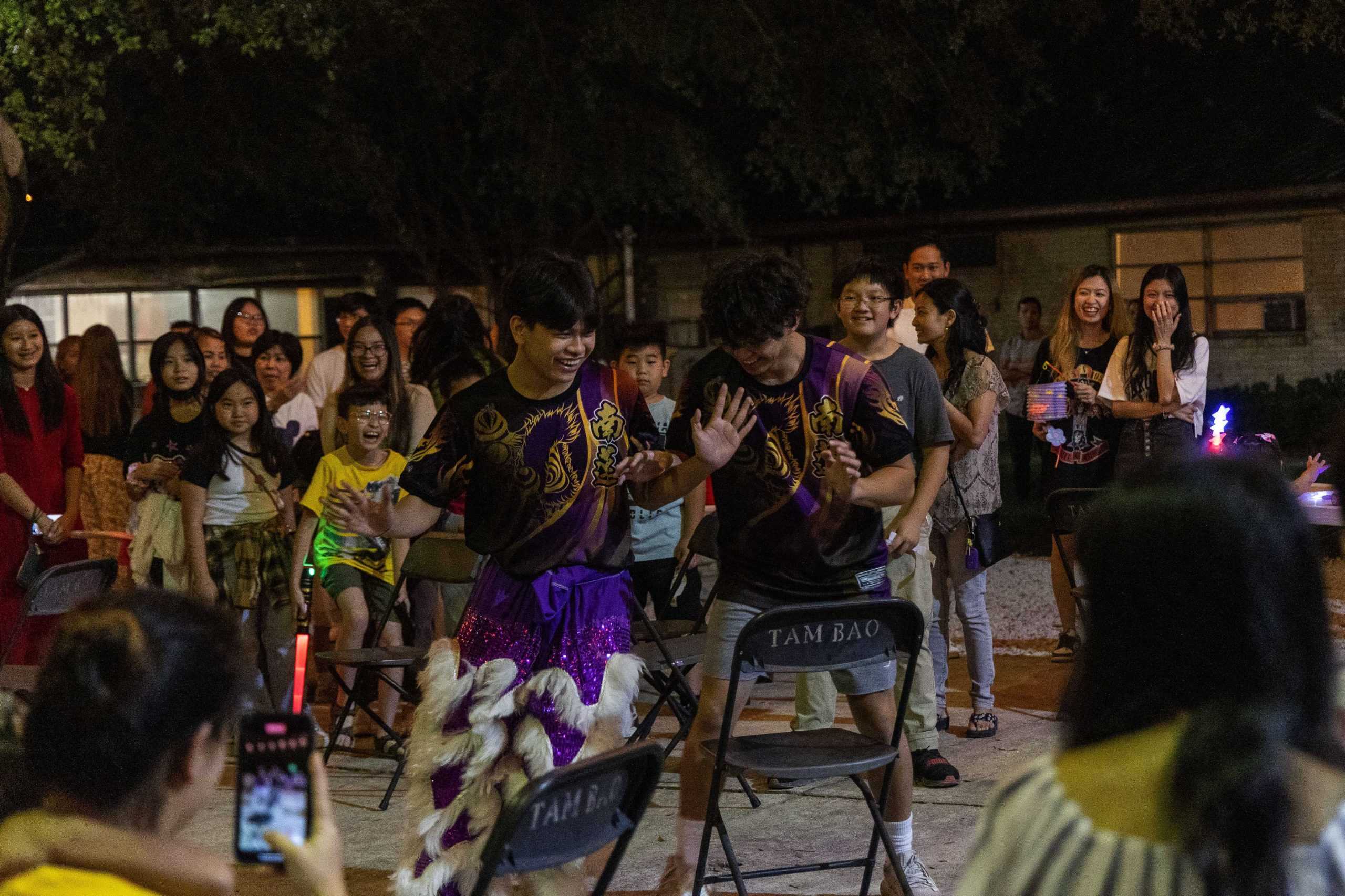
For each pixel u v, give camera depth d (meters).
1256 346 19.50
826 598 3.88
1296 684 1.50
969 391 5.65
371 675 6.17
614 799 2.74
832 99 16.66
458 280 21.72
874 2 16.50
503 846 2.45
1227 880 1.46
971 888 1.60
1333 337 19.00
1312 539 1.55
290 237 21.45
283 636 5.93
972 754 5.68
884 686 3.98
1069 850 1.53
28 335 6.18
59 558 6.34
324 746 6.11
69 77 13.39
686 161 16.94
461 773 3.59
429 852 3.57
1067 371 6.99
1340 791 1.49
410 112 18.62
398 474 5.98
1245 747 1.46
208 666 1.70
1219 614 1.50
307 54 14.21
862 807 5.09
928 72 17.02
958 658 7.71
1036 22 19.34
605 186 17.25
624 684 3.60
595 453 3.60
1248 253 19.39
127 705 1.65
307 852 1.77
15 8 12.70
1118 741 1.56
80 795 1.67
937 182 20.44
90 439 7.43
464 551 5.48
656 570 6.34
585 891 3.61
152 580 6.45
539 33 15.85
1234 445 6.46
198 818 5.15
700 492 5.92
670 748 4.87
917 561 5.10
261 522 6.02
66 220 21.36
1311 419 18.19
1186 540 1.50
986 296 20.70
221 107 16.70
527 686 3.53
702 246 21.25
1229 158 19.25
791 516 3.82
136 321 22.97
